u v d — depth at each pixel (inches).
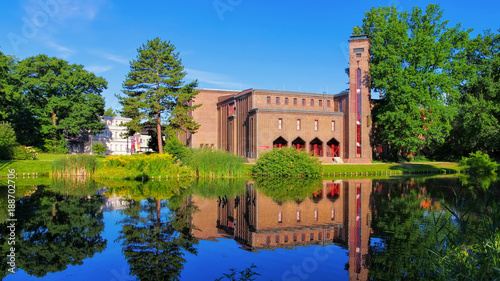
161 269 400.5
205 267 406.6
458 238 398.0
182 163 1676.9
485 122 2087.8
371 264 410.3
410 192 1015.0
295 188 1155.3
